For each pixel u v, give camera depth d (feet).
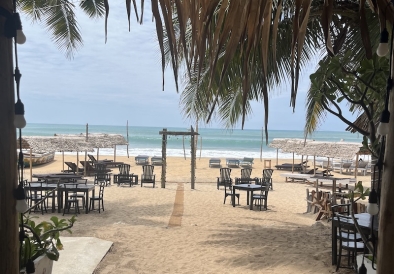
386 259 4.04
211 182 60.08
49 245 10.32
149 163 91.30
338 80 7.02
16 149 4.73
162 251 20.95
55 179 41.57
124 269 17.69
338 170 84.89
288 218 32.19
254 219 31.48
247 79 3.61
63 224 10.85
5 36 4.44
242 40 3.65
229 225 28.60
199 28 4.05
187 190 49.70
